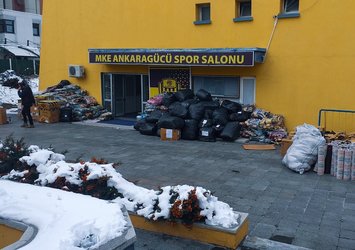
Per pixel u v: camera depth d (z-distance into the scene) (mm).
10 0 45188
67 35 17250
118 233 3559
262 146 11055
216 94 13578
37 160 5992
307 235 5512
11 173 5910
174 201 5363
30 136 13164
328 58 11375
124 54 14594
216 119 11930
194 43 13688
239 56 12008
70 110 16062
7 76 29250
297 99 12000
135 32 15102
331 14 11172
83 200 4359
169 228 5402
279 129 11680
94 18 16234
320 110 11266
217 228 5055
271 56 12250
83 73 16984
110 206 4148
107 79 16516
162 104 13445
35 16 45969
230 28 12875
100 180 5586
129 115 17234
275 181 8000
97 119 16172
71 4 16844
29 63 34469
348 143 8688
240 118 12148
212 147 11094
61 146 11492
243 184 7812
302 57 11766
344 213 6297
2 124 15789
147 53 13984
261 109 12531
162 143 11742
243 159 9766
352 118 11258
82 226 3574
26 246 3256
